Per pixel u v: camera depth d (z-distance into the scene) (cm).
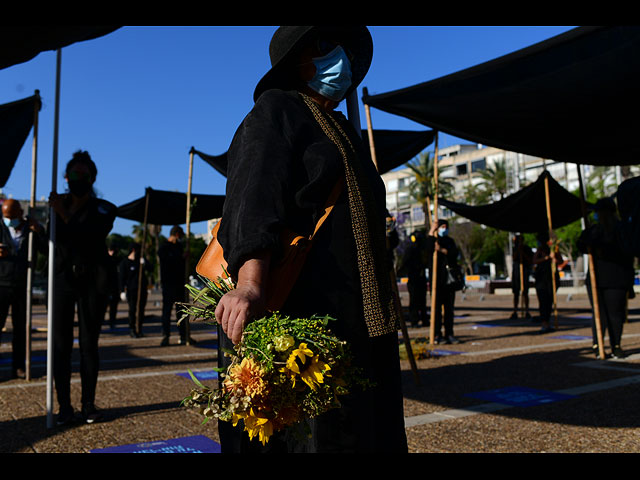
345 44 172
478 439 328
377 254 152
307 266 142
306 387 121
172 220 1150
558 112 447
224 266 145
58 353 383
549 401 426
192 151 912
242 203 133
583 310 1549
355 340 142
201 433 350
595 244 646
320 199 145
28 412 422
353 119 215
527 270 1300
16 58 210
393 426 149
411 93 501
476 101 468
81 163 393
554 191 1073
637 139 465
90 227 394
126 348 867
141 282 1055
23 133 542
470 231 6072
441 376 549
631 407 400
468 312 1608
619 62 394
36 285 2648
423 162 5359
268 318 129
